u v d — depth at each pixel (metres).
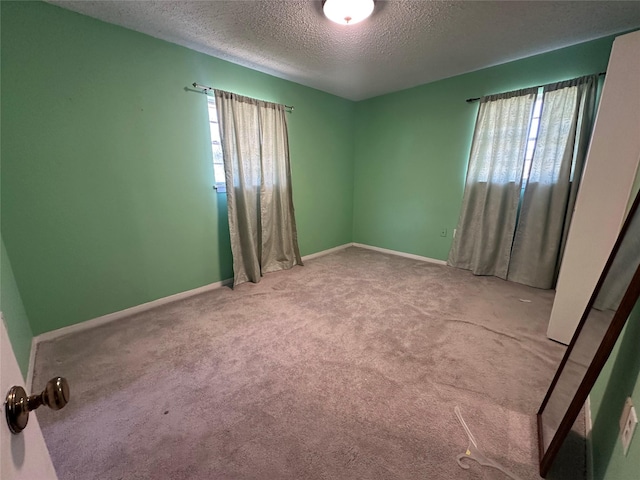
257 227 3.13
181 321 2.20
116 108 2.06
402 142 3.76
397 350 1.82
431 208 3.66
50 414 1.34
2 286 1.48
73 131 1.91
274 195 3.23
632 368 0.86
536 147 2.65
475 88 3.02
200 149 2.59
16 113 1.71
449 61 2.69
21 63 1.69
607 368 1.13
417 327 2.09
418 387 1.50
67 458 1.14
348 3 1.66
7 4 1.61
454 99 3.20
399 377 1.58
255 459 1.14
